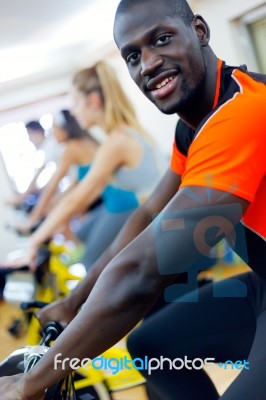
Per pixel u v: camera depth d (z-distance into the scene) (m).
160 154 2.12
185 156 1.10
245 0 3.46
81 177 2.75
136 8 0.83
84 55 5.78
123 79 5.18
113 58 5.25
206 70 0.87
